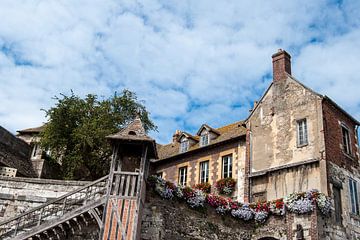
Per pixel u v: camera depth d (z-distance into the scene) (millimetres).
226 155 22781
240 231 17531
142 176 14125
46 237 13531
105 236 13055
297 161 19078
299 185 18578
